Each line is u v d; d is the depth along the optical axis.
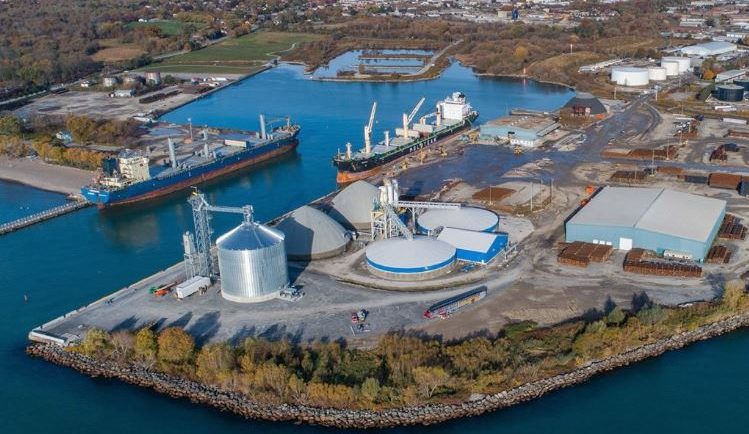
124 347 116.25
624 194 169.25
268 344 112.00
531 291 132.25
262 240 131.75
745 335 117.31
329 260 151.12
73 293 147.25
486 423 98.31
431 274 140.00
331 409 100.94
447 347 110.56
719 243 150.38
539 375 106.69
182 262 154.38
